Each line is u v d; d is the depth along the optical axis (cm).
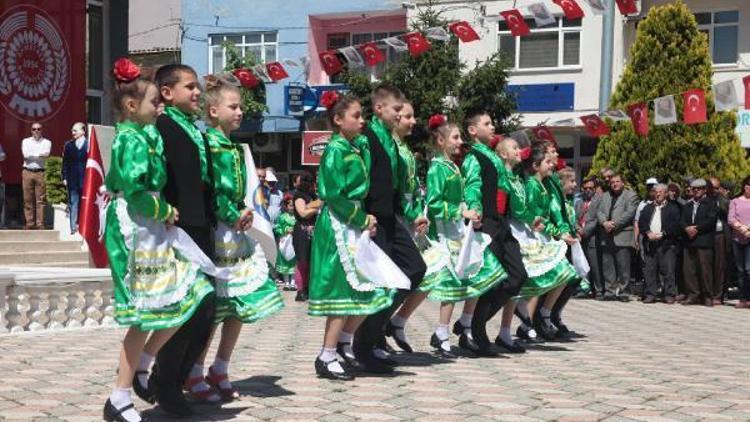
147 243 545
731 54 2375
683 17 1883
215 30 2984
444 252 830
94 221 1208
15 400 623
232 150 626
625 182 1794
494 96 2152
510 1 2509
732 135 1873
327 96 724
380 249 711
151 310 540
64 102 1975
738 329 1186
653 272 1597
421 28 2202
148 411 595
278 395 653
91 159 1206
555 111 2520
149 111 552
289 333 1037
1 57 1862
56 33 1959
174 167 573
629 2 1294
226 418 577
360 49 1401
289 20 2894
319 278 706
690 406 644
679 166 1839
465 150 904
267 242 654
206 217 586
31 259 1509
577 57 2508
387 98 749
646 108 1407
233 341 634
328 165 698
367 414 591
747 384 745
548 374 770
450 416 590
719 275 1562
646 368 819
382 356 802
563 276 934
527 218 909
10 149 1877
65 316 1045
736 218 1529
